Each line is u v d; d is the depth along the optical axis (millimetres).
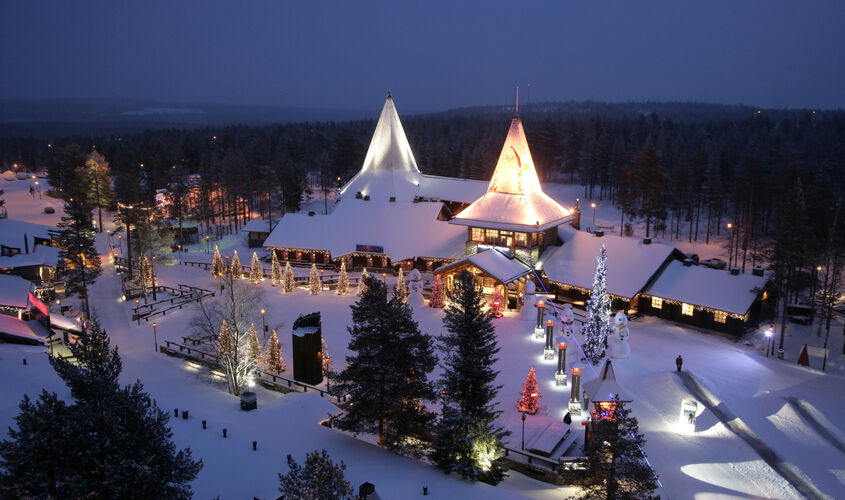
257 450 32062
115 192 116500
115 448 21844
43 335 55312
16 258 74062
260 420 37844
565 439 36844
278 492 27109
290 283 70875
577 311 62094
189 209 123688
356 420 34812
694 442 34750
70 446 21047
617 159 127438
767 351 53531
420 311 61938
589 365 48094
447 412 32375
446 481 30141
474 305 34219
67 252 65125
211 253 98250
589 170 134250
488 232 71938
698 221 102688
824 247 65312
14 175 171500
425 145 163375
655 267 62125
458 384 33906
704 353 51875
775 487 30062
